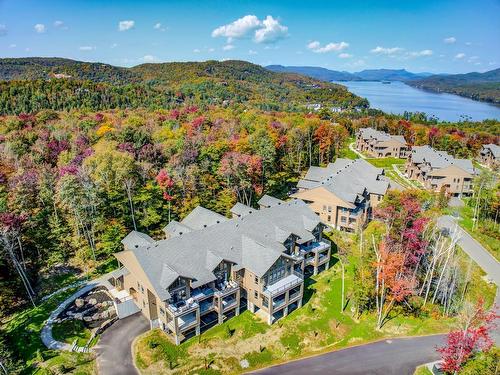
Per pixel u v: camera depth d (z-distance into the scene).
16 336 49.50
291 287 55.66
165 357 46.91
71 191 66.25
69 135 117.25
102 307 55.47
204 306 52.97
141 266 49.69
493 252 75.94
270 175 101.75
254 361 47.81
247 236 60.16
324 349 51.12
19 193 70.94
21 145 104.56
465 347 44.09
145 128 125.88
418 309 60.16
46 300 57.38
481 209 92.88
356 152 162.88
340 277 68.06
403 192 87.31
